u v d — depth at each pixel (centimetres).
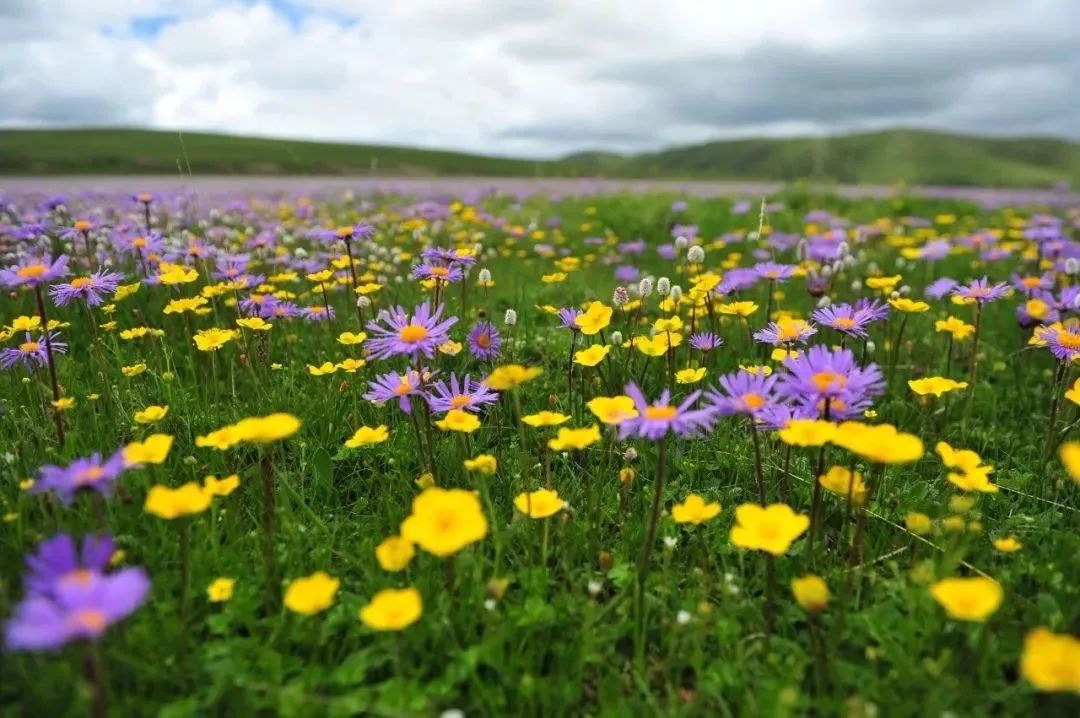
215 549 34
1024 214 218
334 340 66
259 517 40
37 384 49
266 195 219
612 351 56
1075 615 30
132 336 56
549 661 31
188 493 29
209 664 28
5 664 27
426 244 109
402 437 49
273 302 63
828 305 57
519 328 74
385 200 208
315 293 84
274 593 34
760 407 34
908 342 70
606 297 89
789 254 121
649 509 42
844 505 41
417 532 26
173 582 33
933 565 32
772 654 30
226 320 70
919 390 42
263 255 92
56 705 26
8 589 31
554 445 35
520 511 36
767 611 31
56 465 41
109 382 53
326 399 53
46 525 35
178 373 60
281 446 48
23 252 81
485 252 127
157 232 84
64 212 98
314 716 26
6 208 104
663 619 31
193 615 31
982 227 182
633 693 30
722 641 30
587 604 31
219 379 60
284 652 30
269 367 59
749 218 168
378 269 87
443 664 29
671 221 165
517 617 31
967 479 34
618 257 120
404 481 43
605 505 43
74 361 58
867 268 113
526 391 56
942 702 26
